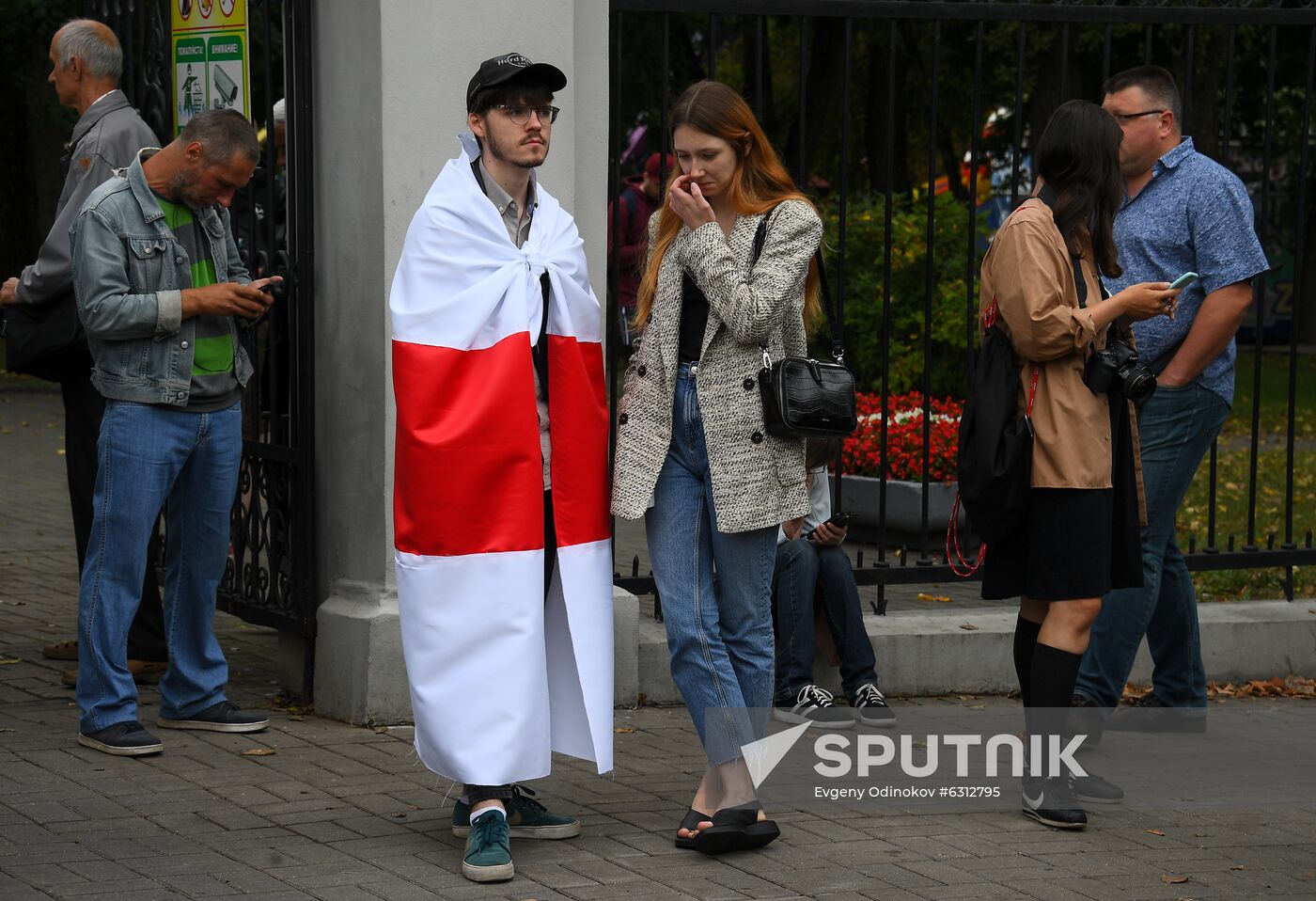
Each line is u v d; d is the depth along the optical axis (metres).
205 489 4.99
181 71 5.94
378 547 5.25
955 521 4.76
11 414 14.66
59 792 4.46
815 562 5.60
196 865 3.88
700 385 4.05
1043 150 4.45
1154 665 5.72
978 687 5.99
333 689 5.37
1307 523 9.95
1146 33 5.93
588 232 5.50
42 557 8.22
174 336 4.81
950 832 4.34
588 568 4.07
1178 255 5.26
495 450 3.90
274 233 5.57
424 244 3.94
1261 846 4.27
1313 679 6.29
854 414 4.05
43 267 5.28
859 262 11.45
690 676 4.12
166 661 5.85
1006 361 4.39
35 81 19.86
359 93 5.17
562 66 5.30
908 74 20.83
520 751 3.87
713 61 5.45
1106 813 4.58
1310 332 24.80
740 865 4.00
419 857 3.99
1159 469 5.23
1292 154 21.62
